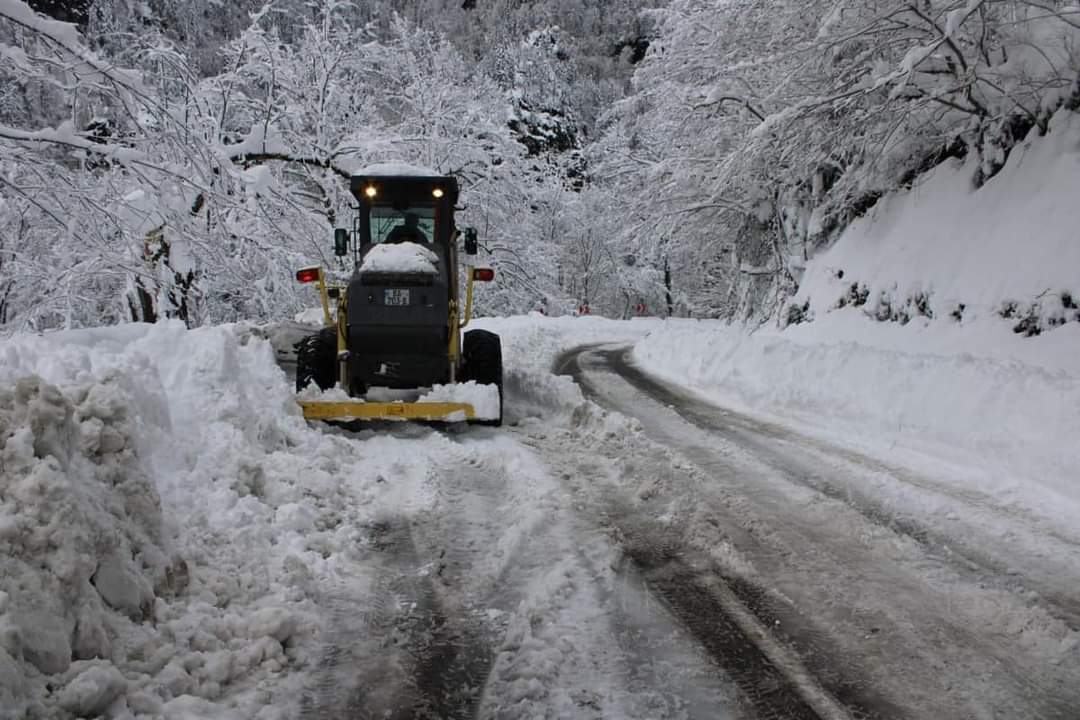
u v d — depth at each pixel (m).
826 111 10.90
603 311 48.00
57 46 5.91
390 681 2.86
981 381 6.75
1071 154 9.04
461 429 7.40
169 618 3.02
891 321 10.73
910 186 12.14
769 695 2.79
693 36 15.58
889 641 3.19
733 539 4.40
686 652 3.09
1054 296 8.02
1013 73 9.55
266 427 5.41
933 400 7.10
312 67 18.47
